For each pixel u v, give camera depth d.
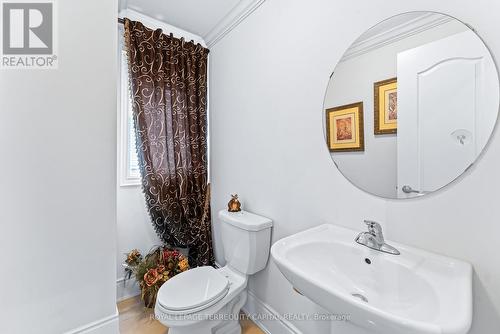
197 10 1.73
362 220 1.03
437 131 0.82
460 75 0.77
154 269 1.72
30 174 0.81
